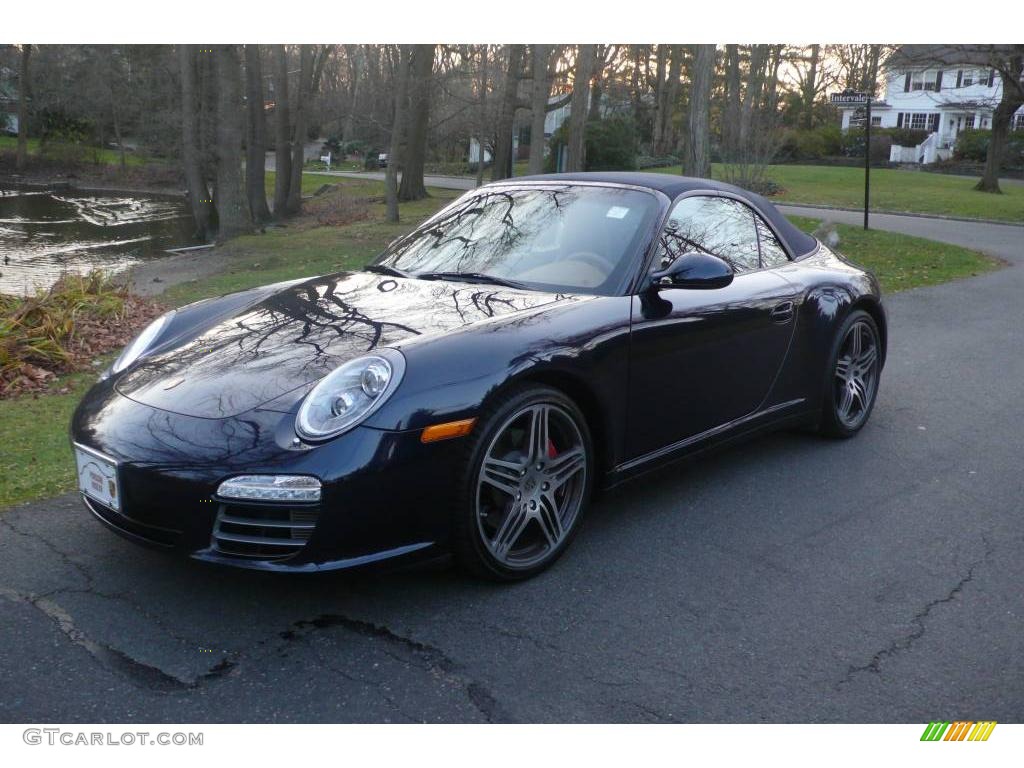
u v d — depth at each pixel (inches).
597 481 128.8
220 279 539.5
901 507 146.9
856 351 177.2
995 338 282.8
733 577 121.0
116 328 295.4
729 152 794.2
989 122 2058.3
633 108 2034.9
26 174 2114.9
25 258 830.5
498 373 108.8
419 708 91.1
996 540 135.2
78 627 104.0
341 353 111.6
